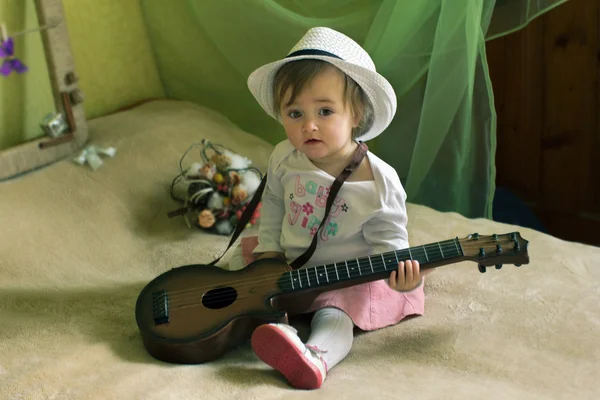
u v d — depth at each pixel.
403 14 1.71
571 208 2.25
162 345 1.14
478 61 1.74
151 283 1.26
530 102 2.22
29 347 1.23
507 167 2.37
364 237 1.29
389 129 2.03
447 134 1.86
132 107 2.20
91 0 2.07
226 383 1.09
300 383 1.07
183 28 2.19
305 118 1.19
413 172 1.89
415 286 1.17
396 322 1.30
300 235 1.33
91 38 2.09
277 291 1.20
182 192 1.86
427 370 1.15
